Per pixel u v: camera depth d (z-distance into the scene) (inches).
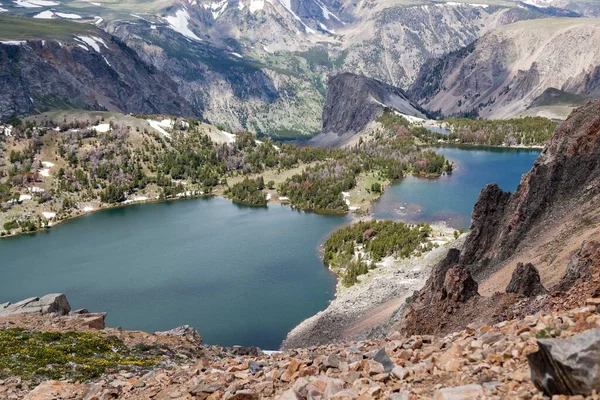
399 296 4611.2
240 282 6028.5
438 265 3312.0
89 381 1315.2
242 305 5359.3
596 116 3742.6
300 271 6363.2
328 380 698.8
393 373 685.3
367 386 656.4
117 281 6220.5
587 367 468.1
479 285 3371.1
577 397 454.0
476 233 4025.6
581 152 3700.8
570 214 3260.3
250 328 4822.8
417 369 681.0
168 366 1561.3
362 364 754.8
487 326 849.5
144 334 1937.7
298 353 1239.5
